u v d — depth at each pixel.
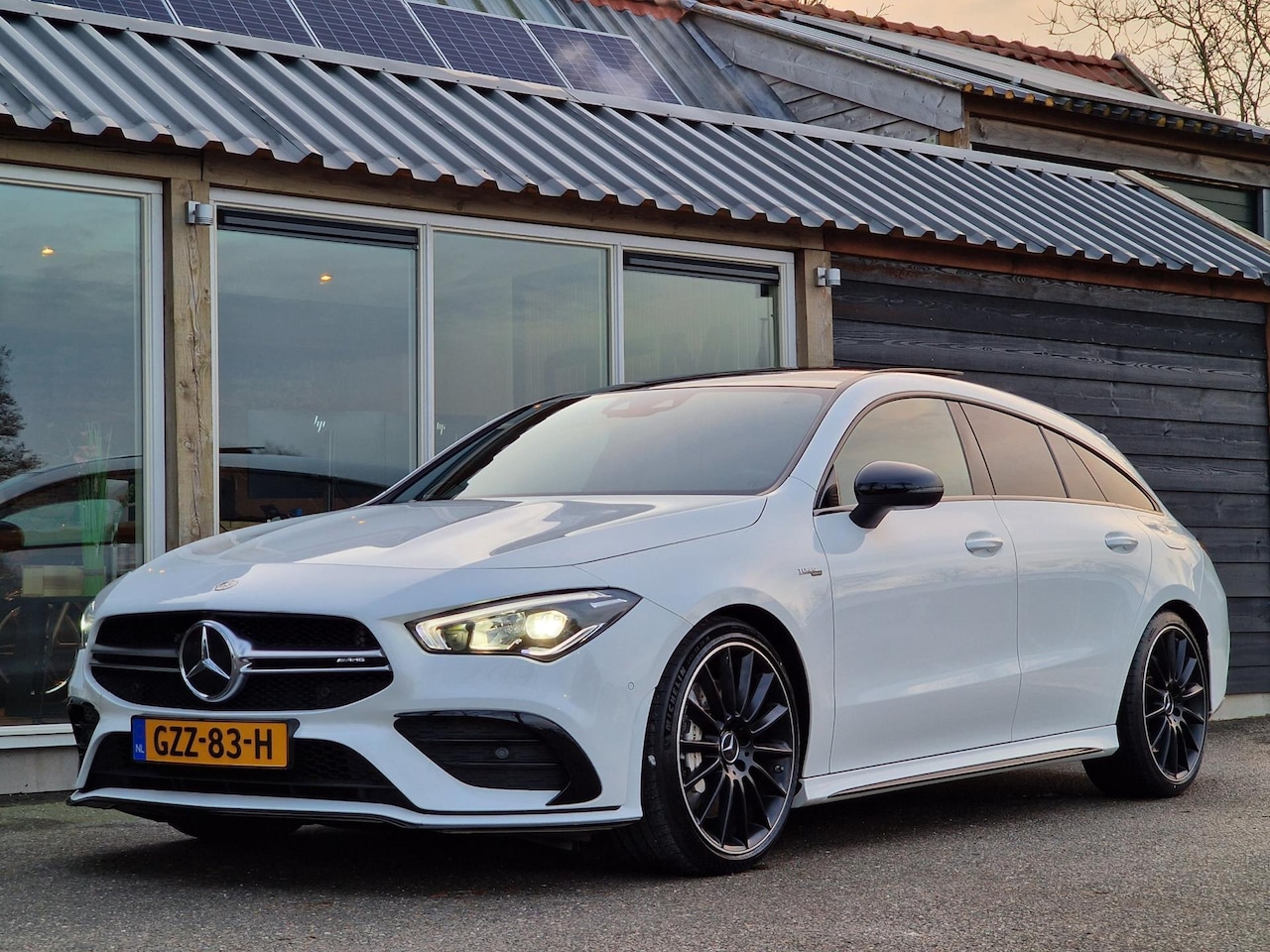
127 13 7.99
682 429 5.00
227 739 3.84
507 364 7.45
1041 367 9.26
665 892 3.87
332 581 3.89
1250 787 6.10
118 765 4.10
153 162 6.39
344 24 8.95
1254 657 10.07
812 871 4.20
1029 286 9.26
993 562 5.03
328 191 6.84
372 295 7.08
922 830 4.96
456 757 3.77
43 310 6.24
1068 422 5.94
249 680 3.87
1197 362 9.95
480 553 3.98
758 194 8.02
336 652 3.78
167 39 7.34
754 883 4.02
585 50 10.48
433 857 4.38
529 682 3.76
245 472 6.70
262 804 3.82
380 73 7.94
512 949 3.30
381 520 4.53
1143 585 5.70
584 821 3.80
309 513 6.86
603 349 7.75
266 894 3.88
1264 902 3.83
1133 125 12.32
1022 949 3.35
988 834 4.89
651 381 5.62
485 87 8.28
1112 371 9.57
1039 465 5.59
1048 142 11.98
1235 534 10.05
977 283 9.02
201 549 4.49
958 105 11.17
